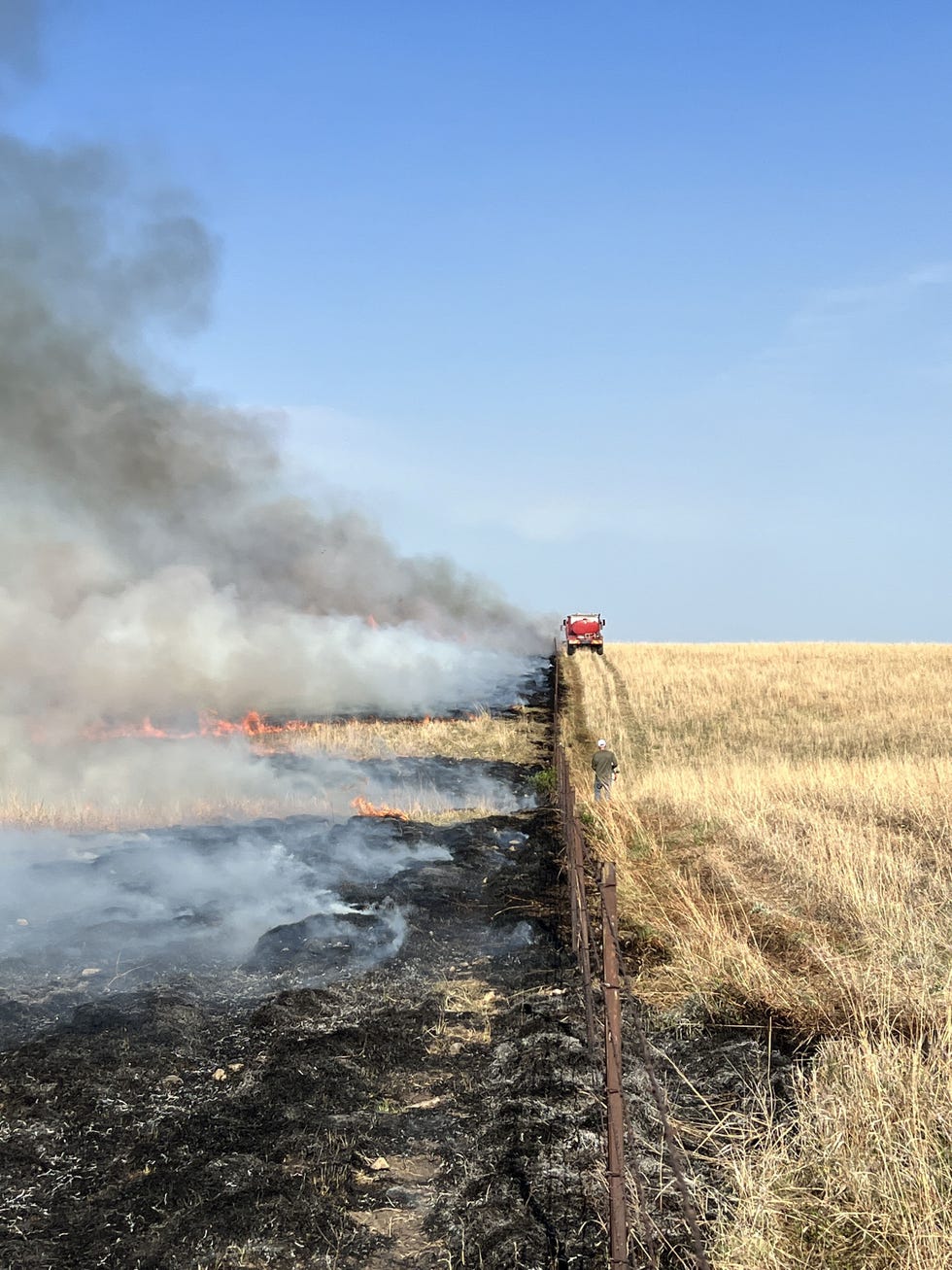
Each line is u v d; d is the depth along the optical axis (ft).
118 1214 20.35
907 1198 17.60
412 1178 22.25
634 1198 19.49
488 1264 18.71
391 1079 27.40
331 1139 23.49
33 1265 18.60
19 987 34.32
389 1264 19.03
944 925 33.58
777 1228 17.87
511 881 47.29
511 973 35.78
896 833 50.14
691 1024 29.01
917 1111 19.25
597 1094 24.64
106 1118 24.68
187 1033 30.04
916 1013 26.12
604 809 60.90
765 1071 24.76
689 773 75.77
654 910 40.45
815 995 29.35
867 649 190.19
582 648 181.06
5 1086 26.17
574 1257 18.57
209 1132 23.82
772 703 131.64
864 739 107.45
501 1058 28.32
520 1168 21.45
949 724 114.21
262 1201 20.74
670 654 185.98
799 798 61.77
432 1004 32.48
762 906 38.50
